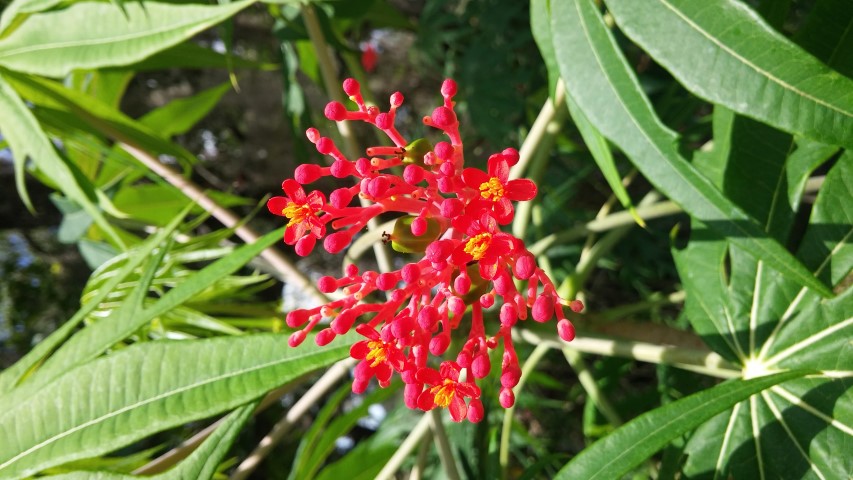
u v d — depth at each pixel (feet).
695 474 0.48
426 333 0.39
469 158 1.26
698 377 0.84
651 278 1.14
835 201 0.47
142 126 0.74
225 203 0.86
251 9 1.54
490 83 1.09
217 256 0.74
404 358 0.38
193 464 0.44
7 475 0.47
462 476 0.80
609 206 0.77
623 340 0.57
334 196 0.39
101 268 0.71
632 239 1.06
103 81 0.88
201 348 0.47
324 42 0.74
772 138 0.49
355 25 1.06
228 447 0.44
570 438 1.24
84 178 0.67
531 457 1.16
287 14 0.81
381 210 0.40
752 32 0.38
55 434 0.47
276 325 0.71
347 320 0.38
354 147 0.70
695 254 0.53
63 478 0.46
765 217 0.49
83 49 0.62
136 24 0.60
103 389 0.47
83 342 0.51
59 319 1.90
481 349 0.39
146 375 0.47
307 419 1.69
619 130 0.42
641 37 0.41
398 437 0.92
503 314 0.37
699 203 0.40
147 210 0.92
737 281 0.51
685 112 0.84
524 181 0.36
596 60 0.43
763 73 0.38
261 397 0.45
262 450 0.62
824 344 0.46
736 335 0.50
